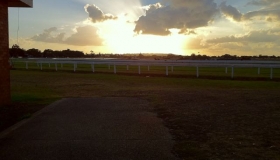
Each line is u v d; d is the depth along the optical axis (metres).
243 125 9.10
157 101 14.29
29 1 13.02
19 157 6.11
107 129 8.56
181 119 10.05
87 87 21.38
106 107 12.51
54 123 9.31
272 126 8.95
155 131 8.40
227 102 13.79
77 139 7.49
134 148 6.77
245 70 39.16
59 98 15.47
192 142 7.28
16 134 8.00
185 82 25.00
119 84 23.59
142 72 35.66
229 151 6.55
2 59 12.00
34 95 16.56
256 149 6.69
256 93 17.16
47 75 32.62
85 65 53.12
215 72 35.22
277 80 26.47
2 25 11.90
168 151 6.56
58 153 6.36
